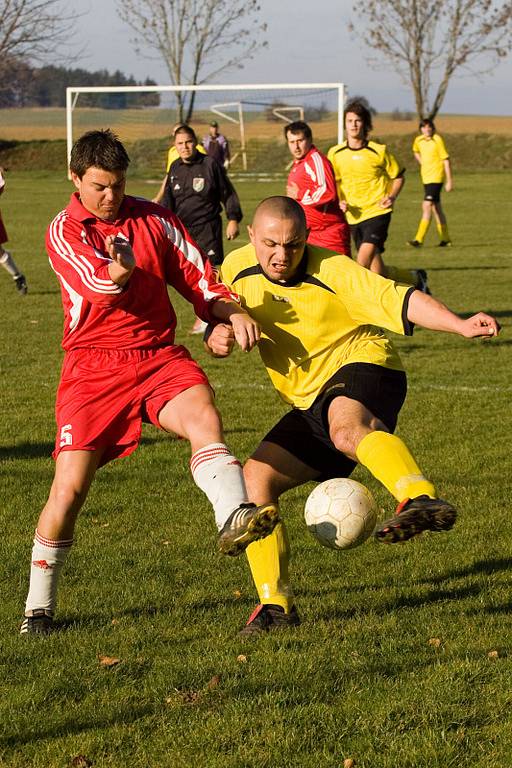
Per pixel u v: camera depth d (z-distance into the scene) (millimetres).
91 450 12961
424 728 10719
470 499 19156
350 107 36969
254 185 118625
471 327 12172
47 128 161750
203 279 13266
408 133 156875
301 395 13898
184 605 14484
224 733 10672
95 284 12125
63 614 14180
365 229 37812
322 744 10469
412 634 13156
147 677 12070
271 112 142625
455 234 73438
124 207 13062
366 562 16156
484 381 29531
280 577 13516
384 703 11180
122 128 135750
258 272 13672
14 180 131250
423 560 16125
